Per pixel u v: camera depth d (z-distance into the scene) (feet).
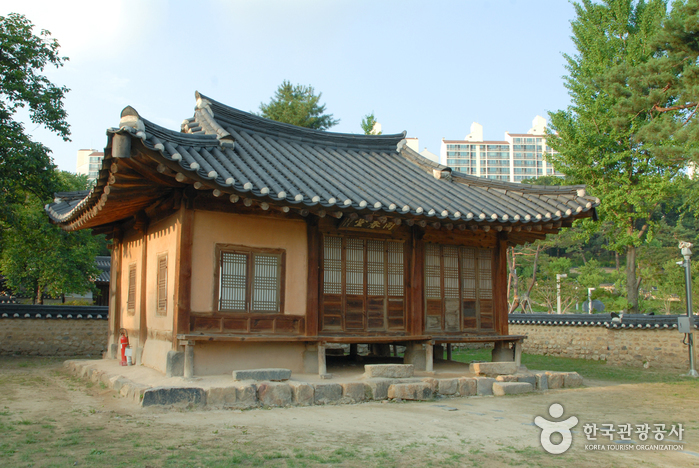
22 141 57.47
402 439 23.25
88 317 64.90
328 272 39.17
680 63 61.52
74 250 84.99
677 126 57.98
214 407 28.71
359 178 43.34
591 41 87.61
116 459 18.93
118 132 25.36
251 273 35.88
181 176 28.09
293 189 33.76
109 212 38.06
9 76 56.90
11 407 28.76
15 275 85.71
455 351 85.10
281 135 48.52
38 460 18.65
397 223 36.29
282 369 32.94
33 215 69.31
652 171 83.35
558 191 42.22
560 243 186.19
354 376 36.94
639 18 85.97
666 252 156.46
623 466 20.16
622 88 68.39
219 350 34.32
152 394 27.91
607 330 68.95
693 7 56.24
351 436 23.53
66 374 43.91
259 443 21.70
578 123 86.28
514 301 129.90
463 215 37.70
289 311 36.94
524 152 369.50
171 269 35.40
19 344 62.23
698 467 20.21
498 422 27.53
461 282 44.78
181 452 20.04
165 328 35.63
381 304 40.96
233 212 35.63
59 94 61.62
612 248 89.86
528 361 70.44
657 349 61.82
